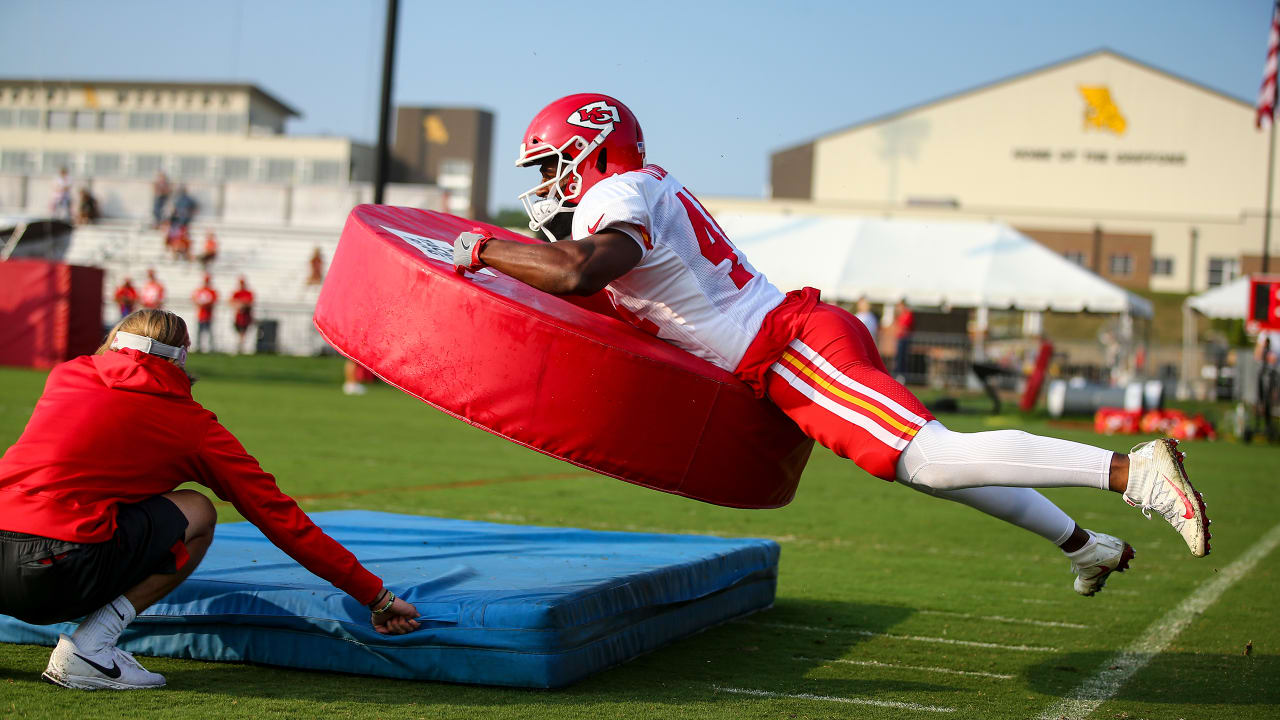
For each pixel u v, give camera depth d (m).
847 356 3.56
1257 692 3.88
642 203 3.52
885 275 22.75
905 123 55.16
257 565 4.07
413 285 3.75
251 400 16.67
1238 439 18.70
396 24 18.97
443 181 62.62
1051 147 54.47
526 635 3.48
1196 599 5.69
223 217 39.09
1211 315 26.36
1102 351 33.97
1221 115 53.25
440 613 3.54
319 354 30.03
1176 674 4.12
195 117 60.97
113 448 3.26
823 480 10.98
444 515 7.46
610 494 8.97
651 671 3.85
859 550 6.96
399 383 3.79
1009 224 51.62
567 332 3.58
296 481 8.83
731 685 3.71
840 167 55.72
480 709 3.25
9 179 41.22
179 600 3.74
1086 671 4.13
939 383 28.50
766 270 23.45
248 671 3.64
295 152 58.22
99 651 3.31
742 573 4.82
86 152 59.78
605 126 3.75
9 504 3.17
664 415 3.64
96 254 35.38
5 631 3.86
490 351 3.64
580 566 4.25
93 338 21.27
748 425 3.74
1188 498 3.18
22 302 20.56
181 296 34.34
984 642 4.59
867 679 3.90
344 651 3.61
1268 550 7.50
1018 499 3.75
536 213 3.95
